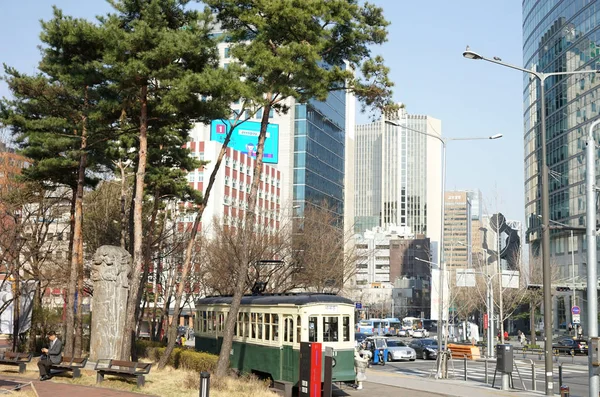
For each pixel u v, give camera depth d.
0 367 26.20
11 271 38.66
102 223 48.03
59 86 29.36
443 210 34.06
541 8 107.00
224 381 22.64
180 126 32.81
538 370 39.38
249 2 25.98
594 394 18.47
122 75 25.22
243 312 26.72
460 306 77.69
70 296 30.41
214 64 27.33
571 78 94.44
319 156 116.56
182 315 86.25
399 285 169.75
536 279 72.06
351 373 23.59
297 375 22.83
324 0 25.62
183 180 40.16
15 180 34.69
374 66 26.27
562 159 96.19
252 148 97.69
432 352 48.78
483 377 32.47
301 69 24.53
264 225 54.88
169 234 52.12
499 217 57.16
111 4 26.88
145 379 23.58
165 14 26.62
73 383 21.89
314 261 49.91
